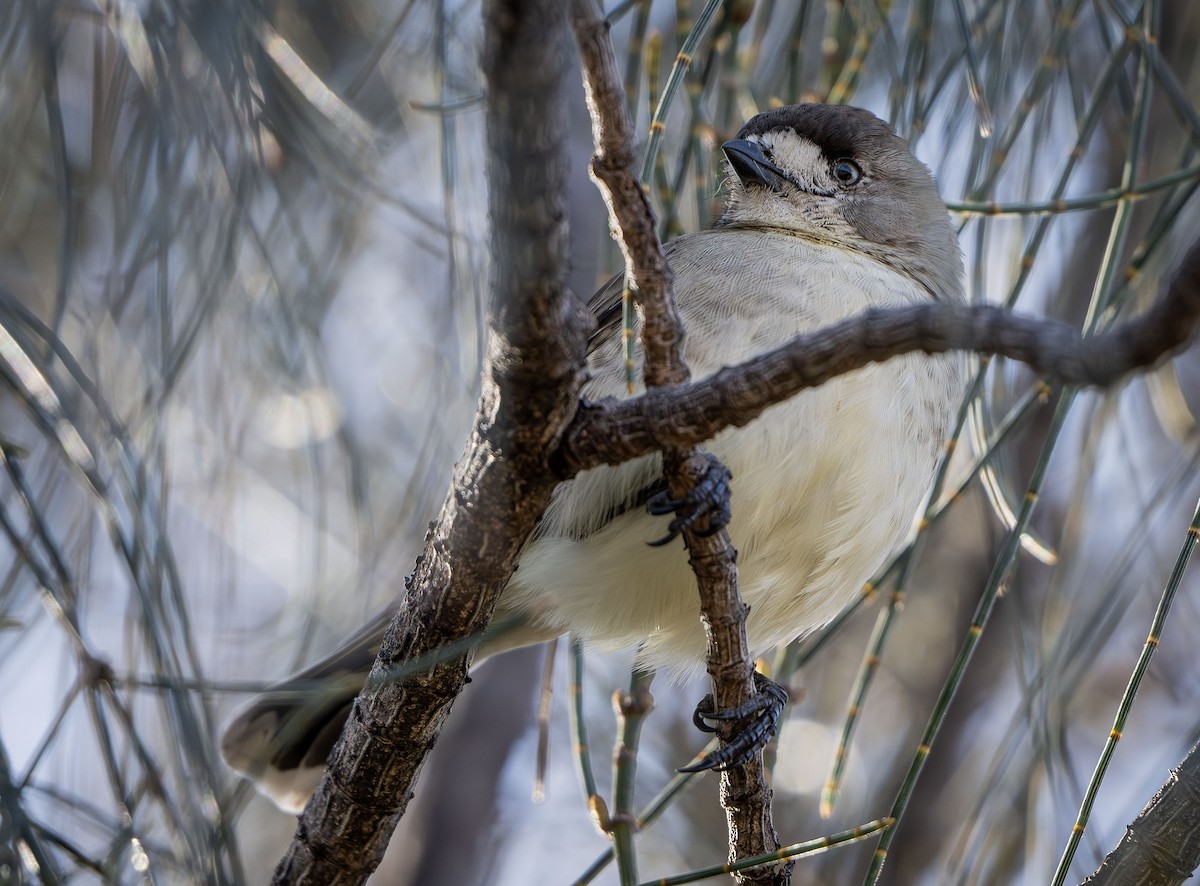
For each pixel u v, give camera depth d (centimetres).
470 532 466
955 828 830
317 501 697
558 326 413
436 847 870
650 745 868
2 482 601
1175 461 702
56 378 543
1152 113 767
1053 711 639
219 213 589
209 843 495
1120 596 673
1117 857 481
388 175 709
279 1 670
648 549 627
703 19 489
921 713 874
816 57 747
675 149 712
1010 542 520
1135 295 647
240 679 752
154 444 566
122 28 557
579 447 441
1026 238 668
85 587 606
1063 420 528
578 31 400
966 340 355
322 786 546
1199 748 484
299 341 679
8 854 474
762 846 539
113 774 495
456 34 650
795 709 889
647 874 834
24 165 665
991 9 627
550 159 376
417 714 512
